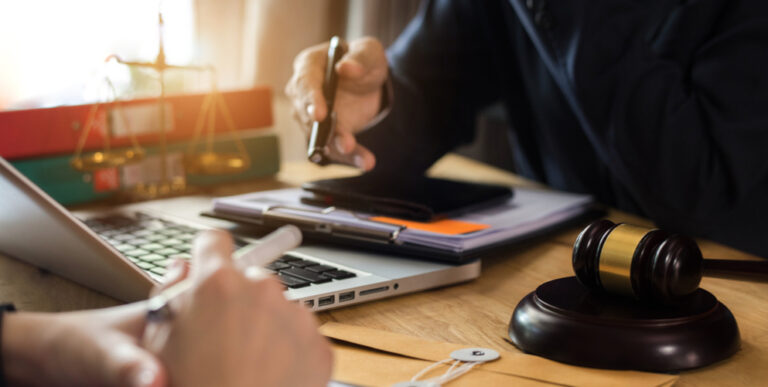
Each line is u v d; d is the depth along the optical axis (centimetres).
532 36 103
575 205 93
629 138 95
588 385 46
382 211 82
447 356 51
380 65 101
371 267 70
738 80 91
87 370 32
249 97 124
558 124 119
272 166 126
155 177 115
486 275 74
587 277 55
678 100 93
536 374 48
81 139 106
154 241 80
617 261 53
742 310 62
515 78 129
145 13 182
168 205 103
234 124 122
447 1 121
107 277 60
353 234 77
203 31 173
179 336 32
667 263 51
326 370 37
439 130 120
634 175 95
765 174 90
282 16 168
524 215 85
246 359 33
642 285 52
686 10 95
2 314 36
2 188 59
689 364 49
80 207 104
